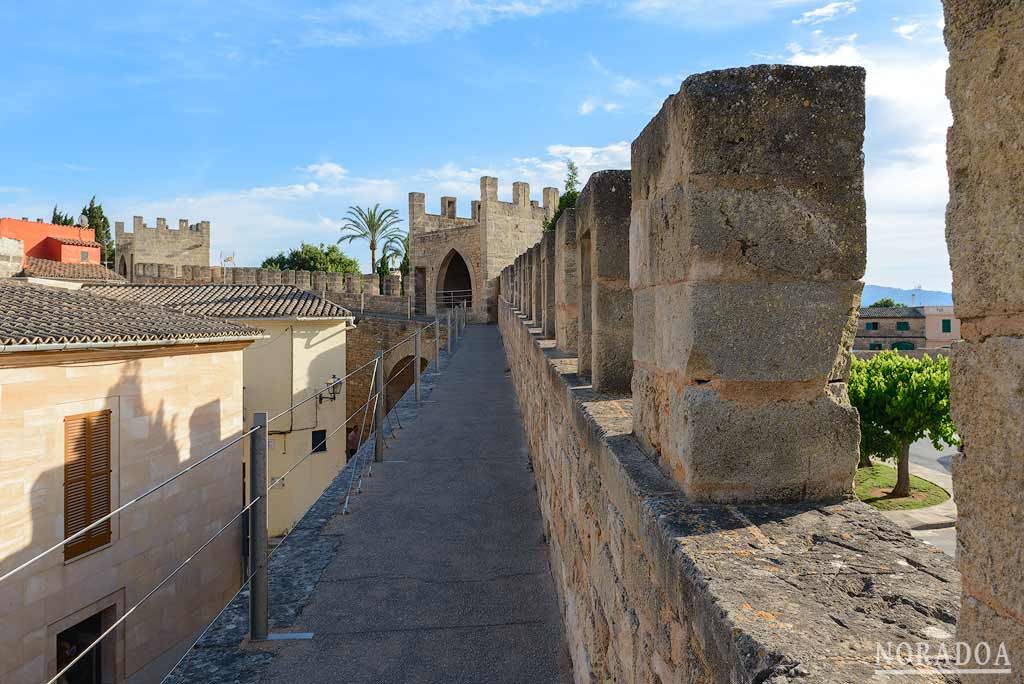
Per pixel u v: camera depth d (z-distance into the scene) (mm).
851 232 2418
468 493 8266
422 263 42000
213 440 14352
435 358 19281
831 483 2379
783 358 2379
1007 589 1120
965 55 1227
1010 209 1121
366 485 8633
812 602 1586
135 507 12211
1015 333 1122
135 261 54250
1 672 9641
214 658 4543
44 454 10500
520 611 5250
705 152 2385
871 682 1253
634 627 2518
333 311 22656
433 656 4582
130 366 12180
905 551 1896
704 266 2373
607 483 3088
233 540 14844
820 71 2434
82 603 11023
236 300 23312
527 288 13719
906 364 20641
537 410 7770
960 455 1256
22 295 13031
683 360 2428
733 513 2229
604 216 4270
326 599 5461
